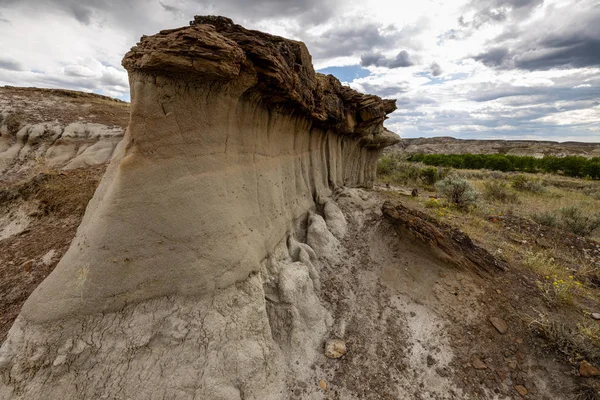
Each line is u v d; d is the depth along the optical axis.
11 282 4.51
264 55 3.71
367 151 12.34
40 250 5.20
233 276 3.76
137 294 3.21
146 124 3.18
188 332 3.27
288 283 4.63
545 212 10.20
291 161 6.50
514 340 4.55
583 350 4.08
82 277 3.11
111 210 3.16
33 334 2.96
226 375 3.26
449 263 5.84
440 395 4.07
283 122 5.74
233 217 3.97
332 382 4.11
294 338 4.34
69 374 2.81
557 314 4.83
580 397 3.77
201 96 3.45
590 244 7.71
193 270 3.44
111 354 2.96
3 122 11.98
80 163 10.12
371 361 4.47
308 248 5.98
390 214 6.85
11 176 9.81
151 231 3.26
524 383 4.10
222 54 3.00
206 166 3.67
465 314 5.08
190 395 3.02
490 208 10.98
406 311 5.39
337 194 9.02
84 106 15.66
